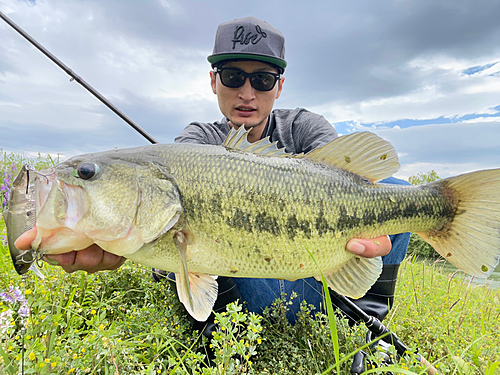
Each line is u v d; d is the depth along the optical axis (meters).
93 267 0.43
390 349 0.42
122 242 0.40
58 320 0.38
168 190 0.40
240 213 0.40
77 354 0.36
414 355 0.41
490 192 0.44
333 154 0.44
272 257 0.41
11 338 0.38
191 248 0.41
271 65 0.68
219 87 0.71
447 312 0.56
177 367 0.37
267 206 0.41
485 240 0.44
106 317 0.49
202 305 0.42
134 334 0.45
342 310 0.53
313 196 0.42
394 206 0.44
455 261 0.45
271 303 0.54
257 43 0.65
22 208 0.38
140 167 0.41
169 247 0.41
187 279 0.39
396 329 0.54
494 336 0.55
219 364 0.37
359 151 0.44
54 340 0.36
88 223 0.39
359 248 0.43
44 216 0.38
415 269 0.92
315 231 0.42
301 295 0.55
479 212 0.44
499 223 0.43
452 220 0.45
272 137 0.75
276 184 0.41
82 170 0.39
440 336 0.51
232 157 0.42
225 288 0.50
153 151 0.42
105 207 0.39
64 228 0.39
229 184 0.41
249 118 0.69
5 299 0.39
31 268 0.39
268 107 0.70
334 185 0.43
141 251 0.41
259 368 0.44
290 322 0.54
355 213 0.43
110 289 0.54
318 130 0.70
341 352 0.46
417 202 0.45
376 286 0.54
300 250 0.42
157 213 0.40
